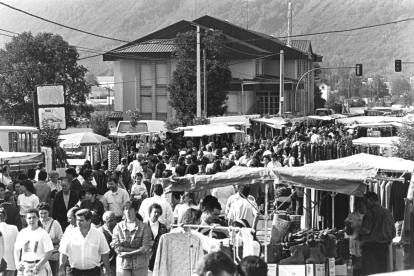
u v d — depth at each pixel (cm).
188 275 1116
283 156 2998
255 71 8206
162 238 1122
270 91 8294
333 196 1493
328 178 1173
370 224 1390
